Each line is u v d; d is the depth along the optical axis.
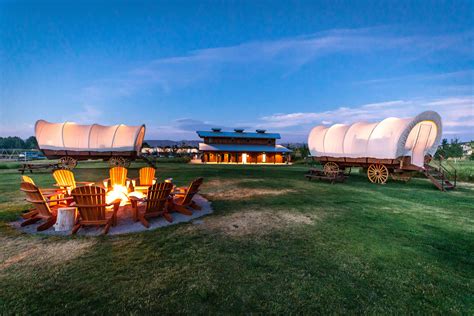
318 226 5.38
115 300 2.69
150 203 5.49
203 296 2.79
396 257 3.87
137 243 4.30
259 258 3.77
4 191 8.73
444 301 2.79
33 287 2.90
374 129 12.62
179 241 4.42
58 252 3.89
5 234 4.66
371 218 6.06
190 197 6.56
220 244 4.30
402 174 13.73
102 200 4.89
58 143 18.86
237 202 7.72
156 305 2.61
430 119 11.99
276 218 5.98
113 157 19.73
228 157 37.16
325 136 14.94
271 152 37.41
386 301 2.77
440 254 4.00
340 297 2.82
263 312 2.54
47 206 5.07
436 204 7.77
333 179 12.30
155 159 33.75
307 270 3.42
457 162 23.03
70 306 2.57
